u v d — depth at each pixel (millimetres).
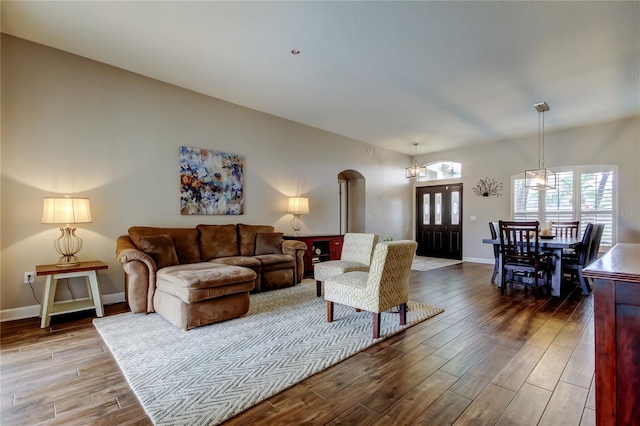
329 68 3713
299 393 1873
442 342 2615
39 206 3311
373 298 2701
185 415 1662
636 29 2850
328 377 2055
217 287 2973
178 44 3244
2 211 3127
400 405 1749
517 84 4078
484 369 2158
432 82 4055
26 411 1703
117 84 3811
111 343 2572
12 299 3176
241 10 2672
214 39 3131
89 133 3621
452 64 3572
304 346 2510
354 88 4277
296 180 5859
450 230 7902
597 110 5035
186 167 4395
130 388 1929
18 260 3203
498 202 7062
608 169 5723
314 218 6191
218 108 4750
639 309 1174
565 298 4008
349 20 2789
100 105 3691
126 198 3885
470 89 4254
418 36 3027
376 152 7602
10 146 3162
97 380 2023
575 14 2656
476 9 2615
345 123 5883
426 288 4570
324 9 2645
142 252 3352
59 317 3230
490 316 3283
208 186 4625
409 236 8594
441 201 8094
